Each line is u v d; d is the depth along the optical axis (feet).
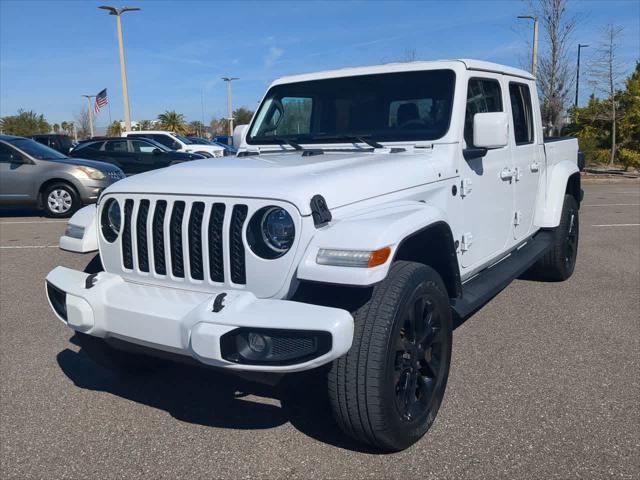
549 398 11.91
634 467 9.52
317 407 11.91
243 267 9.55
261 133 15.26
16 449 10.53
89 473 9.81
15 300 19.40
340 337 8.27
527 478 9.30
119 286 10.45
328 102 14.42
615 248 26.50
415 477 9.45
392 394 9.35
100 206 11.16
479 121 12.28
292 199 9.13
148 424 11.39
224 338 8.59
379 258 8.66
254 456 10.20
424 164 11.95
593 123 74.28
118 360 12.53
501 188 15.20
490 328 16.07
